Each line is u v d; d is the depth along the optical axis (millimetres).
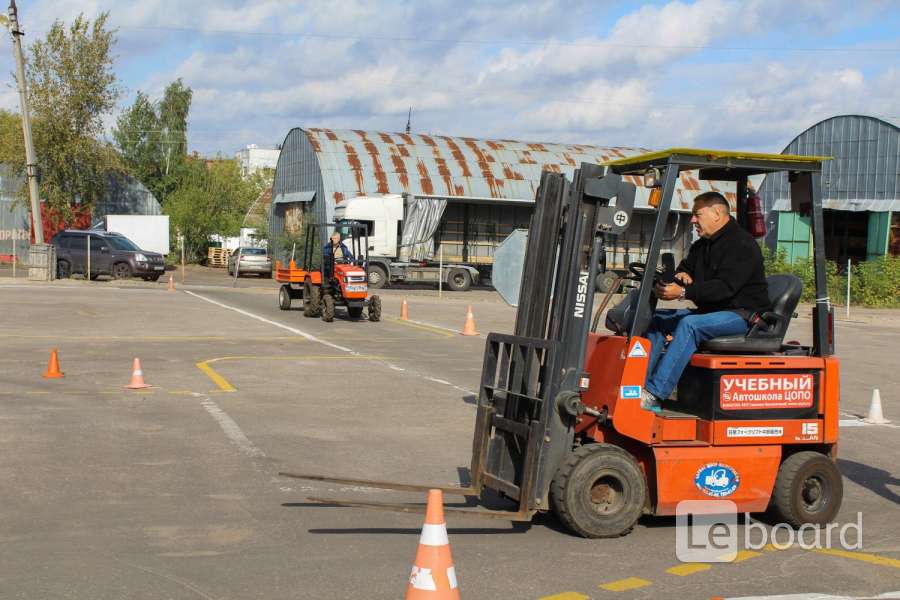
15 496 7691
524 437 6914
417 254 42969
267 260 49969
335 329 23078
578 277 6867
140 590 5566
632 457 6949
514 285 13773
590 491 6840
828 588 5961
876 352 21047
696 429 7137
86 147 56000
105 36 55938
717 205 7312
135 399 12492
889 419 12914
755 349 7305
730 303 7281
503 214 48000
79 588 5574
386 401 12961
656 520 7535
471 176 47688
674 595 5758
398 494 8180
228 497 7879
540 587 5828
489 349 7367
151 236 55062
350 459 9484
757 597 5758
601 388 7113
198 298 31359
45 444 9664
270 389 13656
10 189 57000
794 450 7570
